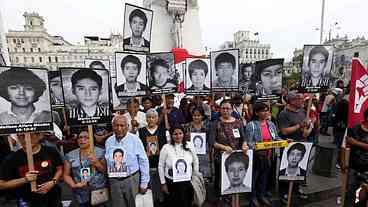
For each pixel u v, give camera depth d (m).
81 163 3.00
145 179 3.08
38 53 68.31
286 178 3.77
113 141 3.02
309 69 3.99
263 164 4.00
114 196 2.99
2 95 2.45
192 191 3.52
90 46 70.19
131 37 5.00
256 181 4.12
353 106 3.74
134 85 4.34
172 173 3.34
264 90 4.64
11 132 2.50
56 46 69.12
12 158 2.62
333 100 8.86
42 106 2.64
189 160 3.40
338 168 5.54
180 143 3.44
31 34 67.25
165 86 4.68
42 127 2.65
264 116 3.92
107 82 3.15
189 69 5.57
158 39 14.23
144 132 3.86
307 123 4.18
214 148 3.90
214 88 5.22
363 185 2.77
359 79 3.69
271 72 4.62
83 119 3.03
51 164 2.75
